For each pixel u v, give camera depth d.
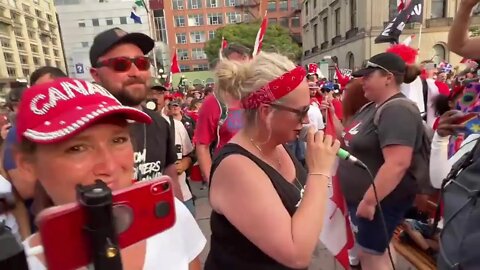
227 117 2.61
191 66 66.88
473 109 2.18
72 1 36.97
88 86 0.91
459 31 1.58
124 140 0.91
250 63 1.31
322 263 3.03
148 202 0.60
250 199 1.15
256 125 1.28
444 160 1.81
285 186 1.27
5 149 1.43
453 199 1.36
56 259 0.50
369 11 28.16
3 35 43.72
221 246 1.32
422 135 2.10
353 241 2.31
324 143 1.25
